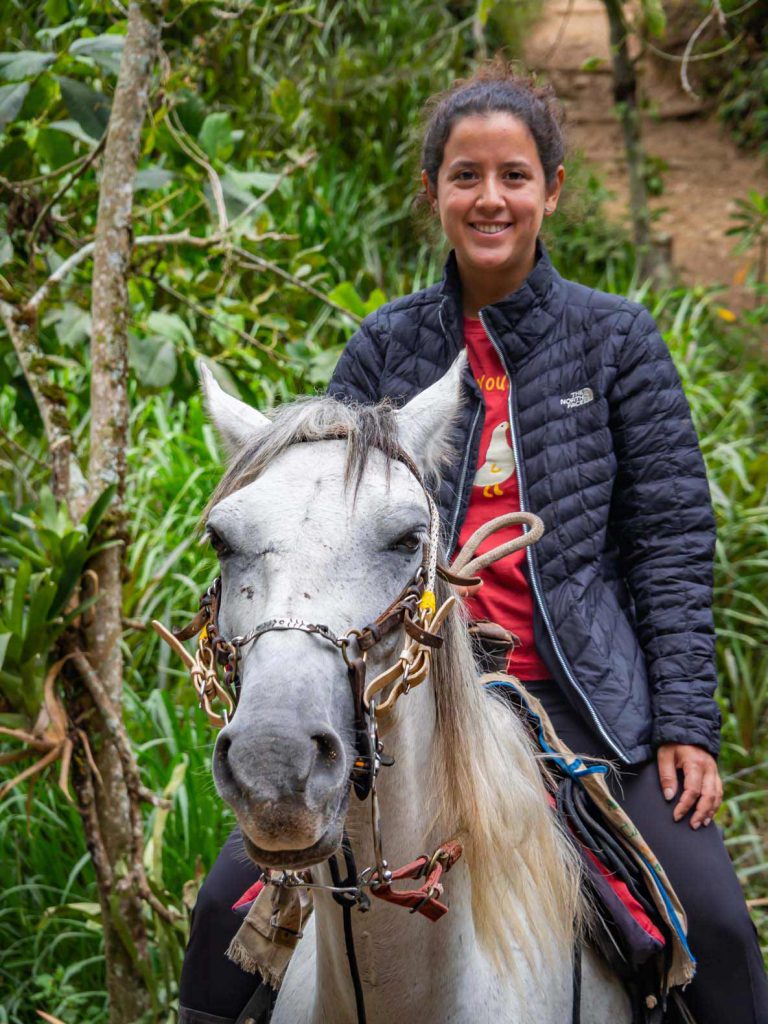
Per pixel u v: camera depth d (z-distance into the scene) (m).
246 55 6.53
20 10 3.74
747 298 6.84
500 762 1.77
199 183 3.76
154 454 4.78
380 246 6.41
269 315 3.78
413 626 1.49
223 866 2.12
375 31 7.62
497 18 7.85
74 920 3.40
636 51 9.00
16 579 2.80
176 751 3.61
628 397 2.24
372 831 1.56
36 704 2.80
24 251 3.42
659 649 2.18
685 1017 2.06
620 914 1.90
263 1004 1.95
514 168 2.23
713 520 2.25
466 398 2.20
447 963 1.65
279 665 1.36
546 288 2.24
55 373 4.72
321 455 1.56
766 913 3.72
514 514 1.86
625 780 2.15
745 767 4.25
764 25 8.34
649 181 7.84
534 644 2.19
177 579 4.34
